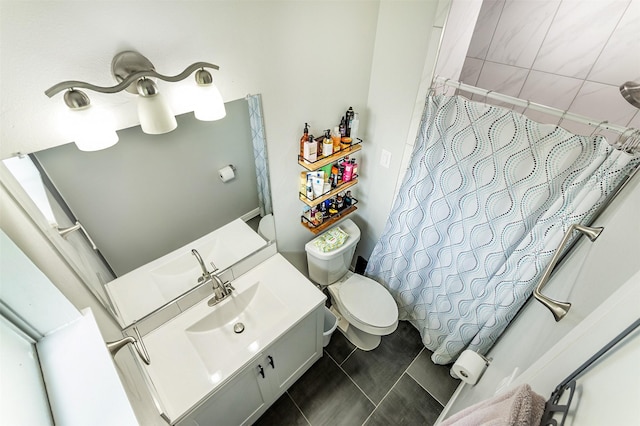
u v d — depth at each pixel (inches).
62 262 36.5
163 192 46.6
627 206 30.8
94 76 32.5
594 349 20.2
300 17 46.6
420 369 79.5
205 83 37.2
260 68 46.9
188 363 49.7
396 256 80.0
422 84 56.7
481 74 86.1
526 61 76.5
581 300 26.8
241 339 57.7
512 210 50.8
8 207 30.5
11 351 24.7
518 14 73.6
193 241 55.0
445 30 50.1
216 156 50.4
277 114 54.2
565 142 41.4
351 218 93.5
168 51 36.5
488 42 81.3
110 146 34.9
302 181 67.1
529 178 46.8
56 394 24.7
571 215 42.2
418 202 66.3
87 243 40.9
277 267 67.8
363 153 77.9
